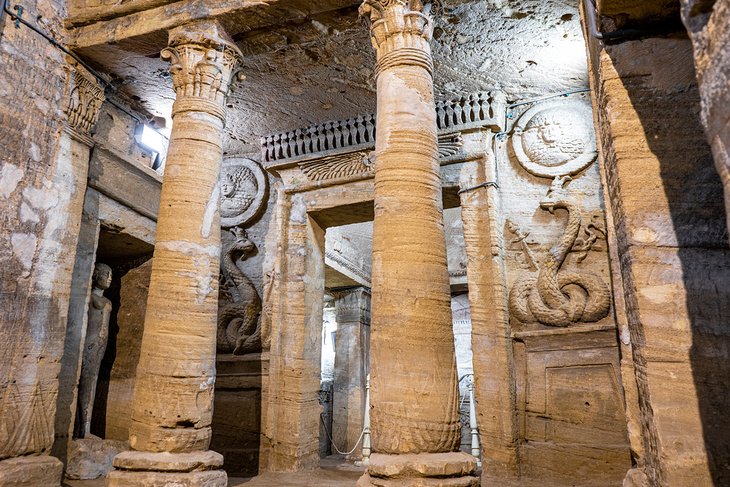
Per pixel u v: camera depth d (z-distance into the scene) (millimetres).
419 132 4676
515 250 6855
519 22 5902
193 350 5023
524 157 7090
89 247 6711
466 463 3820
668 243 2982
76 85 6398
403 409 3943
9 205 5473
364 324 11188
